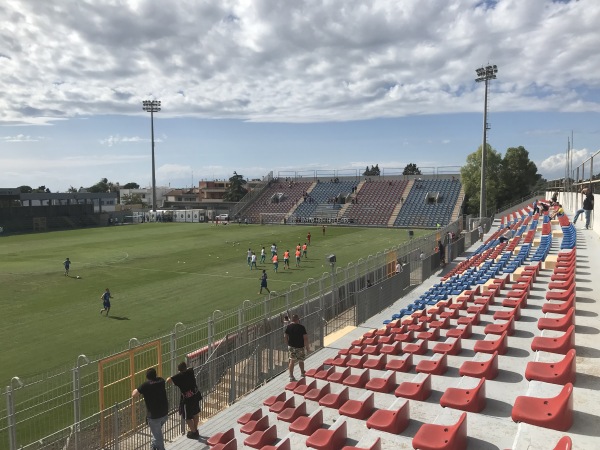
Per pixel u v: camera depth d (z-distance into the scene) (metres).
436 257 30.89
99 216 81.12
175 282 31.91
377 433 6.69
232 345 13.73
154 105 88.12
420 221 71.12
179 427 10.69
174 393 11.81
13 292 29.17
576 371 7.07
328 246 49.69
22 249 49.44
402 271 24.42
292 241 54.06
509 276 16.91
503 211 67.44
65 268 34.97
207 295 28.02
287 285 30.62
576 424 5.60
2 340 20.16
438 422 6.41
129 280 32.72
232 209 87.81
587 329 9.08
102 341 19.84
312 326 14.89
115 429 10.05
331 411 8.34
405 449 6.21
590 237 24.62
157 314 23.94
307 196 86.19
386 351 11.12
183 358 15.70
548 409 5.71
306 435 7.48
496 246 30.50
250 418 8.95
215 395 11.78
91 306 25.67
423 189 79.62
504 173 75.88
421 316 13.98
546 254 20.22
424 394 7.74
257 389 11.66
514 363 8.29
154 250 47.59
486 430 6.14
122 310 24.81
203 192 135.12
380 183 85.19
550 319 9.02
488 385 7.46
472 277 20.06
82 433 10.26
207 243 52.94
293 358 11.70
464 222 59.19
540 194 72.94
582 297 11.70
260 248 48.47
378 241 53.41
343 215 77.44
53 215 76.25
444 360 8.91
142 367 15.12
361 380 9.63
